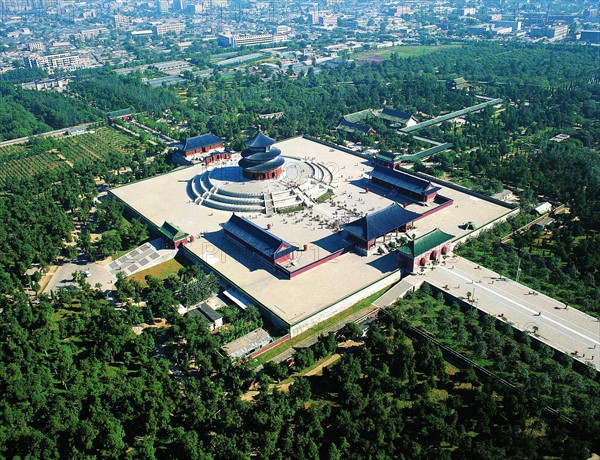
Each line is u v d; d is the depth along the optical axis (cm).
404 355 16538
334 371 16162
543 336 17725
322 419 14838
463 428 14300
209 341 17125
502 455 13275
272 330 18938
